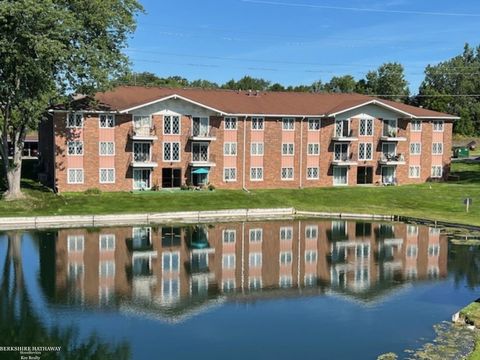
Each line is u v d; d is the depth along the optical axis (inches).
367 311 965.8
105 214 1857.8
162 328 876.6
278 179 2541.8
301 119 2549.2
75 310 955.3
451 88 5812.0
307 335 849.5
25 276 1165.7
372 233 1711.4
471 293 1078.4
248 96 2721.5
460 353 760.3
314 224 1870.1
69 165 2226.9
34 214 1813.5
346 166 2630.4
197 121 2400.3
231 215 2007.9
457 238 1636.3
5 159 1943.9
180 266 1274.6
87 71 1888.5
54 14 1686.8
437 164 2763.3
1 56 1712.6
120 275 1187.9
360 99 2701.8
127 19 1974.7
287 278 1182.3
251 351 787.4
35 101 1763.0
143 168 2327.8
